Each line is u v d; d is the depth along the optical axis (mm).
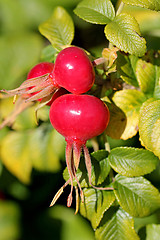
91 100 267
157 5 277
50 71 288
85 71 262
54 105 269
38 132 361
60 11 323
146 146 281
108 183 287
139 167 282
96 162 283
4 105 360
